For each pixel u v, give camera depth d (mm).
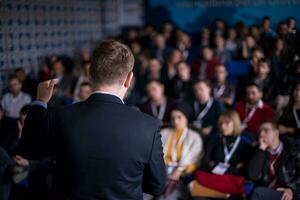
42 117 1145
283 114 2740
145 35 6289
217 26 5258
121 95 1159
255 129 3229
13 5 4027
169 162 2982
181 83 4355
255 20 4551
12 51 4035
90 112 1096
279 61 2926
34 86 3672
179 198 2842
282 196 2248
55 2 5070
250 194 2523
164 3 6480
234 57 4367
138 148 1072
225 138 2844
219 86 4062
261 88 3234
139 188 1112
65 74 4465
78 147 1064
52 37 5020
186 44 5695
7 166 2473
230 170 2721
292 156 2371
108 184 1053
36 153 1152
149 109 3691
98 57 1127
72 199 1066
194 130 3168
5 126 3141
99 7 6578
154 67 4695
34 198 2736
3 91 3818
